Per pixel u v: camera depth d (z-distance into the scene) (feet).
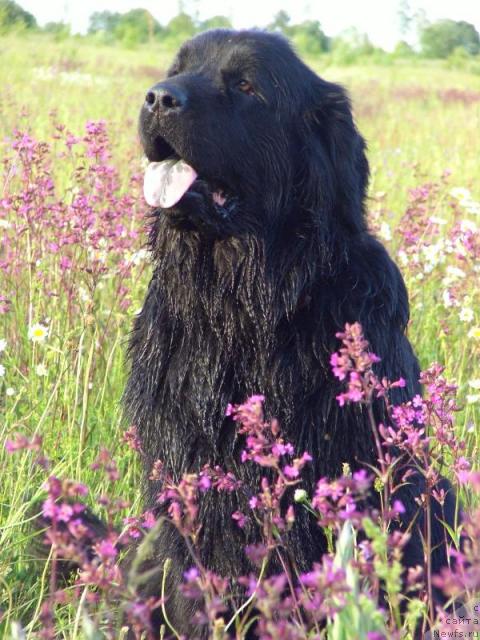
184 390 19.69
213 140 19.49
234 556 18.66
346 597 11.18
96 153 29.22
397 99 99.91
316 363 19.06
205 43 21.16
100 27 139.44
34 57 90.12
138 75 91.91
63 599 13.85
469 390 25.91
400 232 31.73
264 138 20.31
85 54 103.40
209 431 19.12
